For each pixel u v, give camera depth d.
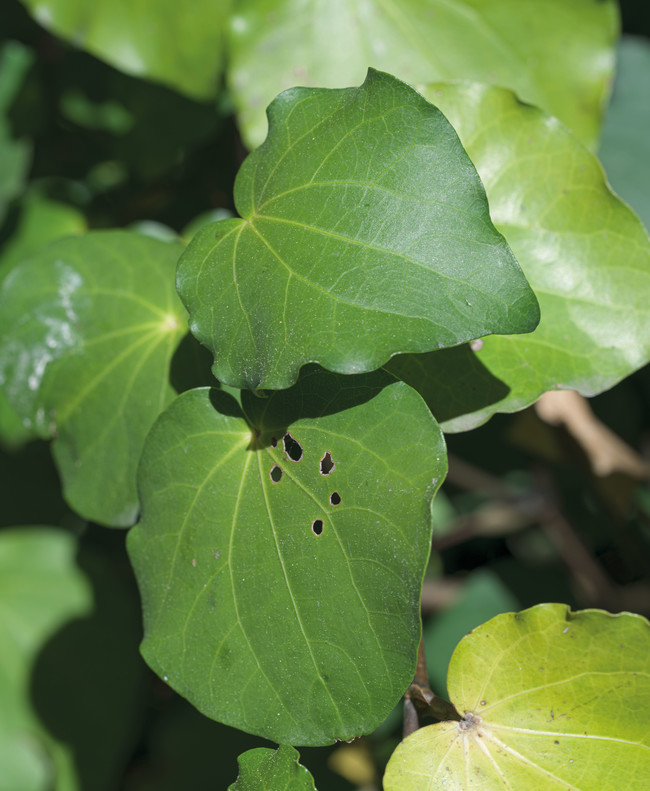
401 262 0.50
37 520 0.82
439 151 0.50
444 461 0.50
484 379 0.54
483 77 0.61
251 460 0.52
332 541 0.51
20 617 0.77
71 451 0.58
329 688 0.51
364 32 0.61
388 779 0.51
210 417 0.53
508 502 0.86
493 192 0.55
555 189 0.55
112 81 0.70
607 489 0.71
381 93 0.51
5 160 0.72
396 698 0.50
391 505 0.50
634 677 0.51
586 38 0.61
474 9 0.61
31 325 0.58
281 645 0.51
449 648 0.74
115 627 0.78
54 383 0.58
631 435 0.85
